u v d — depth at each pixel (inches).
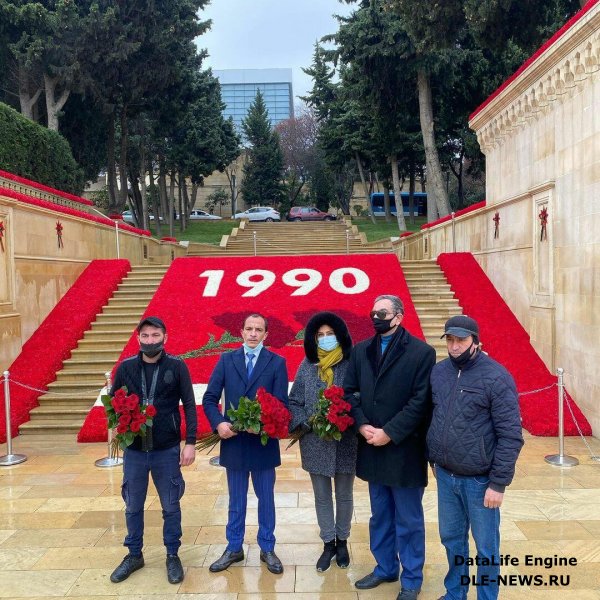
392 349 158.4
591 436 323.0
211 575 174.2
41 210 468.4
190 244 987.3
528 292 431.8
